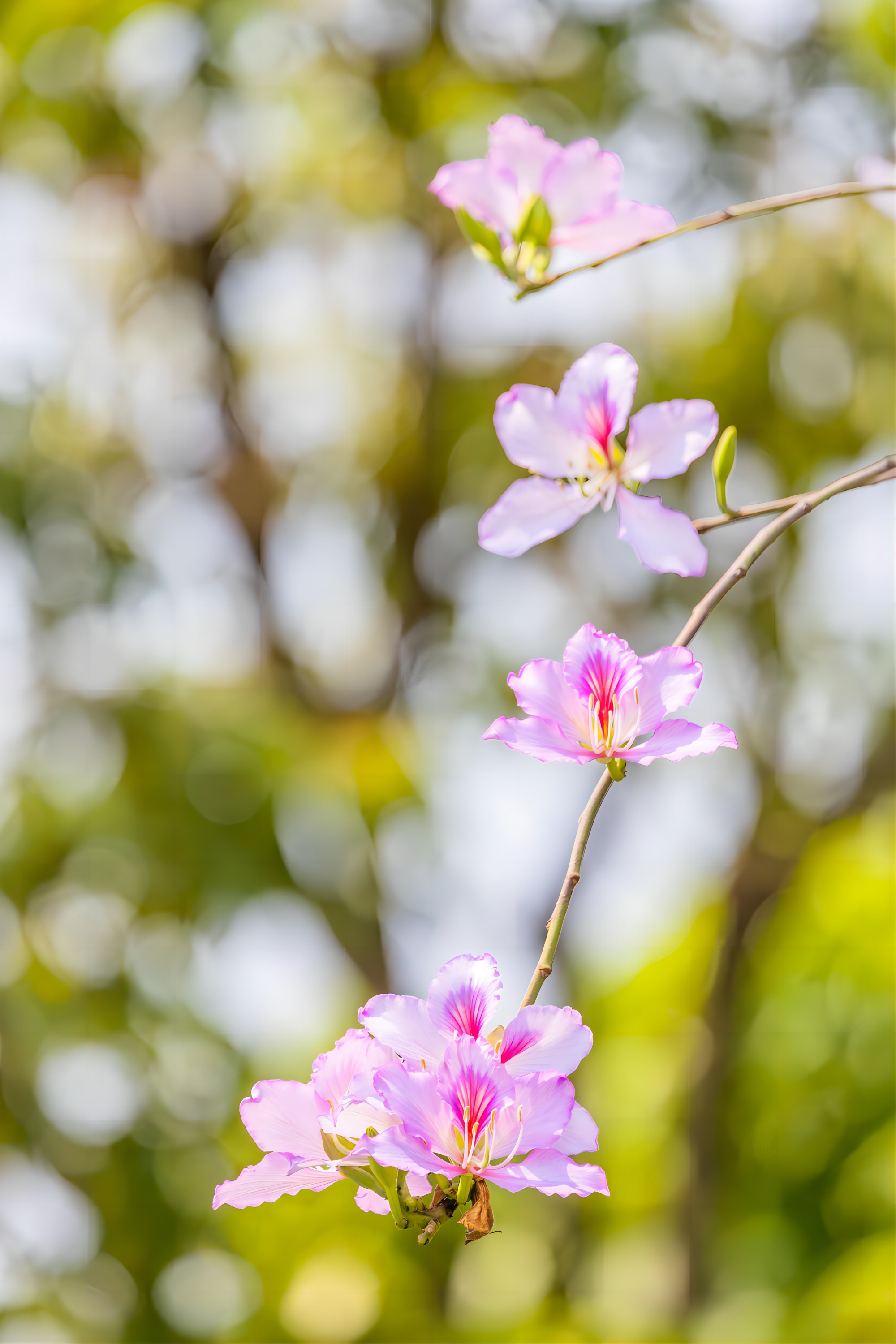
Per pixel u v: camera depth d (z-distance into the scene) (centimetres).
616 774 186
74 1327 450
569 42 412
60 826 423
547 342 434
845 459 432
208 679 452
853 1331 399
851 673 453
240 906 420
